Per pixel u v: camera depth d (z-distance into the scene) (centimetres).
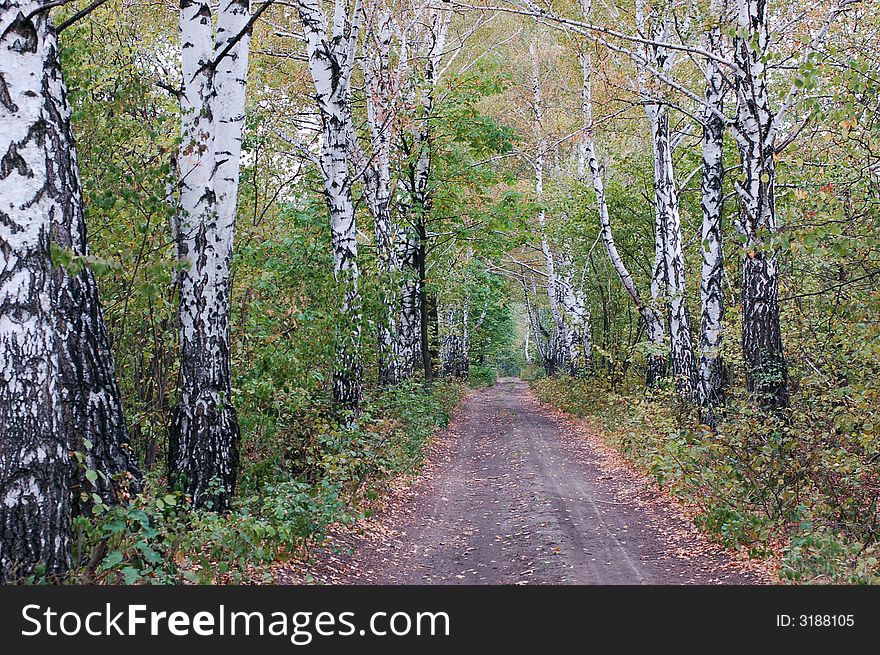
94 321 612
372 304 1371
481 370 6384
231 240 862
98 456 602
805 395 1138
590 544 995
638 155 2550
